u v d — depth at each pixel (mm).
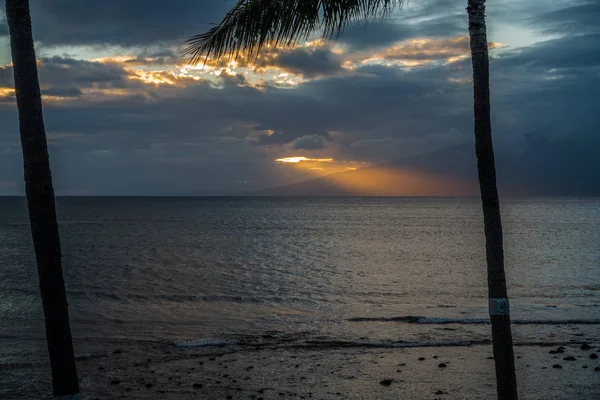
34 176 6887
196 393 11875
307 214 127688
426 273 32062
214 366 13961
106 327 18438
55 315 7012
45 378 12961
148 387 12289
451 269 33844
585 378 12633
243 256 41125
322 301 23375
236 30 7938
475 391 11930
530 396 11523
